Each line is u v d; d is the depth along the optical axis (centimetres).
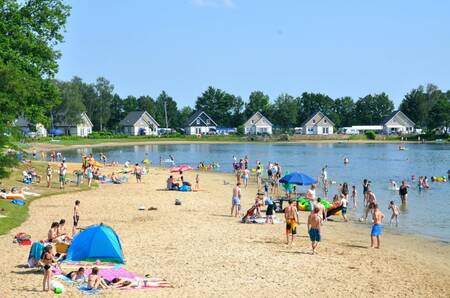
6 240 2539
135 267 2136
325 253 2470
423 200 4528
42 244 2070
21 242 2461
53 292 1764
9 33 5041
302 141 16788
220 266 2173
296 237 2838
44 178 5219
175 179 5994
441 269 2261
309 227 2466
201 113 19175
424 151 12000
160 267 2142
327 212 3575
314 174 6900
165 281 1941
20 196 3688
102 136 15312
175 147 13700
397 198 4656
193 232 2898
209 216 3472
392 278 2081
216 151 12038
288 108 19988
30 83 4403
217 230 2975
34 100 5106
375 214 2653
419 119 19112
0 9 5012
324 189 5153
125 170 6512
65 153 10881
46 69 5325
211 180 6091
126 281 1875
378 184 5778
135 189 4881
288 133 18338
